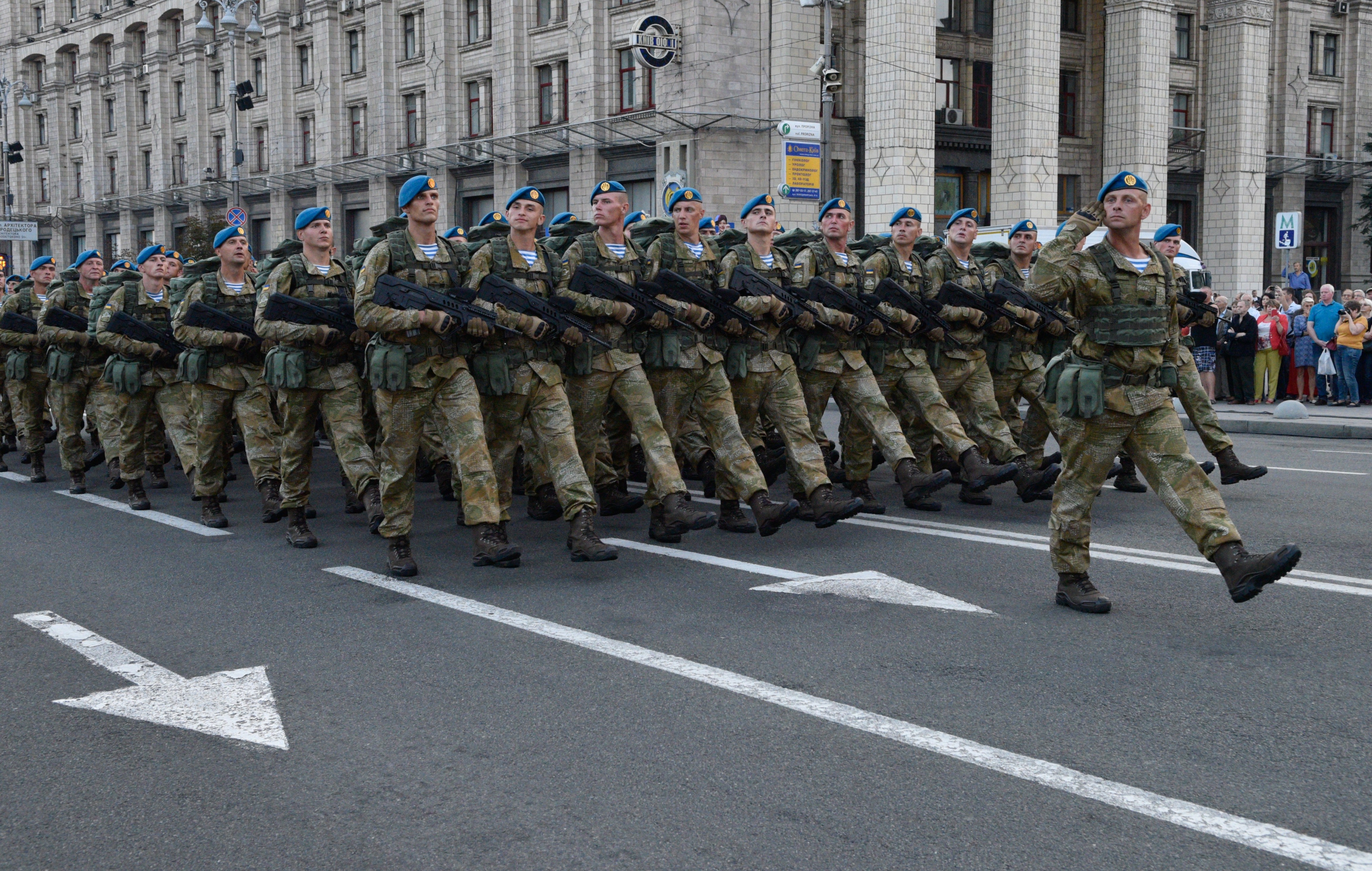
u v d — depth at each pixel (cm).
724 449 816
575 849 371
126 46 5806
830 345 881
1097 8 3938
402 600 682
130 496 1045
